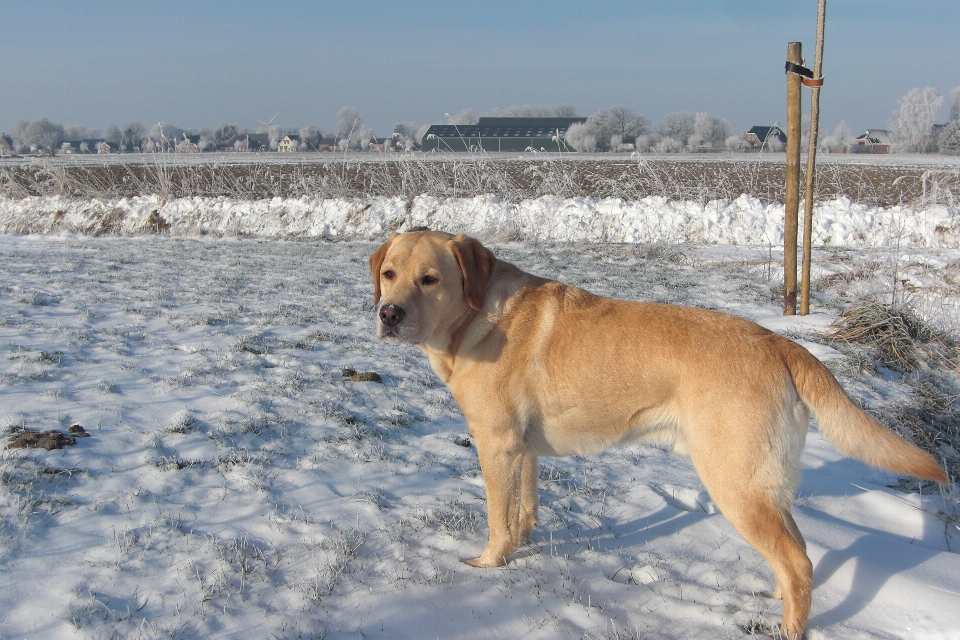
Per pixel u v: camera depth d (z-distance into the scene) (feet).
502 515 11.11
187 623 9.34
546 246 46.96
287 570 10.70
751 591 10.82
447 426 17.10
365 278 36.17
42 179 72.08
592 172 74.33
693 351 10.27
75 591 9.81
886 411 18.66
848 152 211.61
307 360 21.24
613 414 10.86
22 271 35.55
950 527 13.29
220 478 13.51
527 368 11.02
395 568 10.91
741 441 9.68
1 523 11.16
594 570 11.24
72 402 16.55
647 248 43.68
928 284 31.04
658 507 13.39
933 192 47.93
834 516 13.46
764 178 71.82
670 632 9.75
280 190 65.41
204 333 23.63
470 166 64.64
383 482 13.84
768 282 34.06
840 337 24.03
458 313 11.28
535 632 9.55
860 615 10.03
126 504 12.25
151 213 58.54
